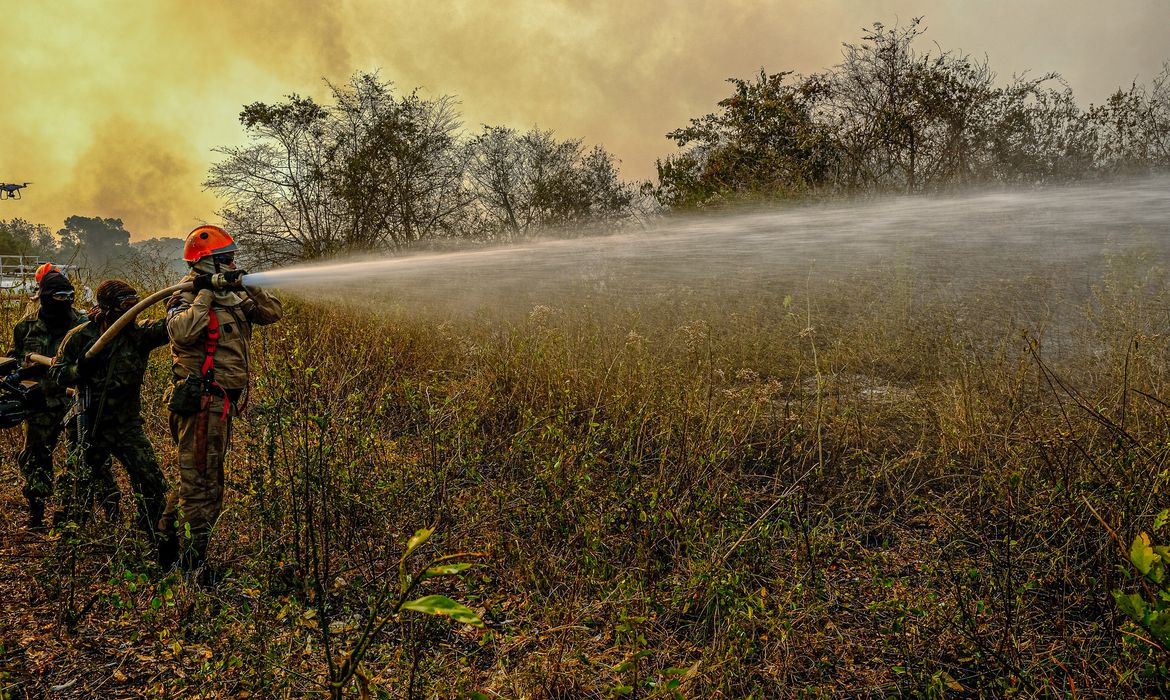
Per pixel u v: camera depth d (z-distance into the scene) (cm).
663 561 393
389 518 413
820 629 331
